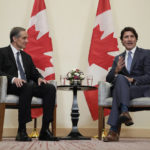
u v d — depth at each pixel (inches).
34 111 161.3
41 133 119.4
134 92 123.6
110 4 179.0
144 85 126.6
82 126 169.3
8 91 124.0
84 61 173.9
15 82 119.8
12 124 165.8
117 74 129.8
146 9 180.1
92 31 175.9
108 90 130.5
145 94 125.0
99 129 131.4
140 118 171.5
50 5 176.9
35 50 167.0
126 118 109.7
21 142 104.7
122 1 179.8
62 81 151.2
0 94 118.8
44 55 166.9
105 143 104.8
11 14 173.6
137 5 179.9
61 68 172.7
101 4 174.4
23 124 115.4
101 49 170.1
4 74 124.9
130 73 134.8
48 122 119.8
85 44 175.3
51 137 117.3
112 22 172.4
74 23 176.6
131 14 179.2
